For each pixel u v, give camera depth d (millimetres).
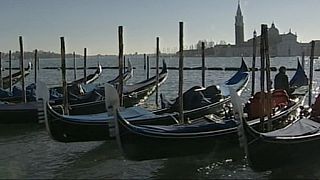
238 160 12500
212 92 17266
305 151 11117
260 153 10617
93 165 12648
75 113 18188
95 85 23750
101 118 13680
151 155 11672
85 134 13539
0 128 18250
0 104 18219
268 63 12531
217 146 12133
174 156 11875
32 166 12680
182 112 14398
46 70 80312
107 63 116500
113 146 14531
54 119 13234
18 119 18203
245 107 13961
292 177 11195
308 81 21172
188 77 52719
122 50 17047
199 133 11812
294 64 77562
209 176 11453
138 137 11344
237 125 11242
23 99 20047
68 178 11539
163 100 18266
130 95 21484
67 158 13422
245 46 118062
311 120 12586
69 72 73125
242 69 24094
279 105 14398
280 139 10680
